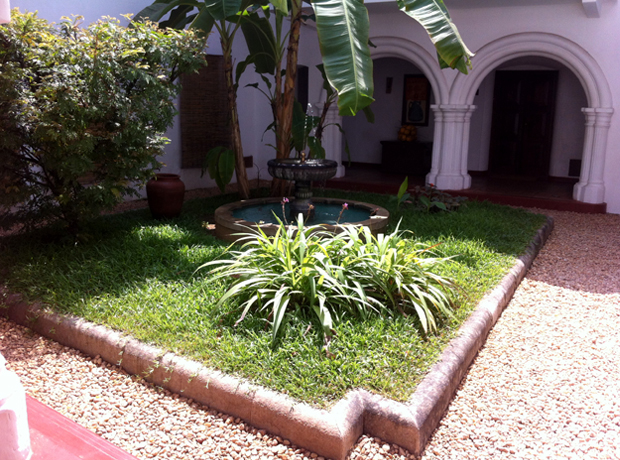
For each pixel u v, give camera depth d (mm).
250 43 7445
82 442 2166
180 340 3242
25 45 4199
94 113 4367
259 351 3096
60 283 4016
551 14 8320
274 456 2535
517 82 11383
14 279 4191
